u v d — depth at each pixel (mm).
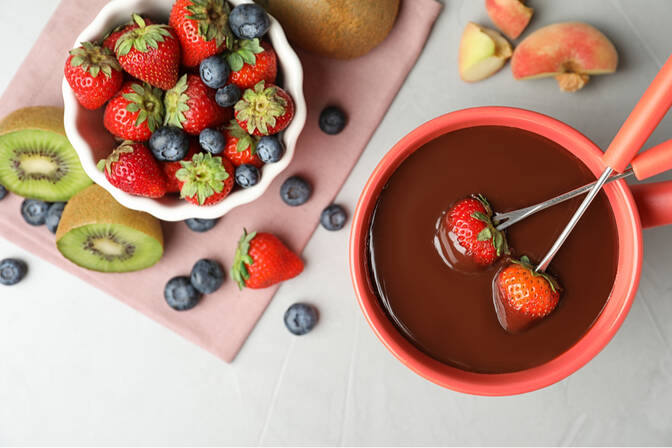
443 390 1238
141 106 987
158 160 1022
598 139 1147
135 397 1304
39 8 1222
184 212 1031
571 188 851
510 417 1228
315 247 1218
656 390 1179
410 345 870
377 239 884
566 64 1117
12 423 1329
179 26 958
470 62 1125
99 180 1010
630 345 1181
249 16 936
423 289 875
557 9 1151
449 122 846
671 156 723
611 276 850
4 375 1319
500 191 863
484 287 865
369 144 1186
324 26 1039
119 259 1207
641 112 706
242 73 983
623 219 821
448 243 855
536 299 828
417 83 1177
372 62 1161
